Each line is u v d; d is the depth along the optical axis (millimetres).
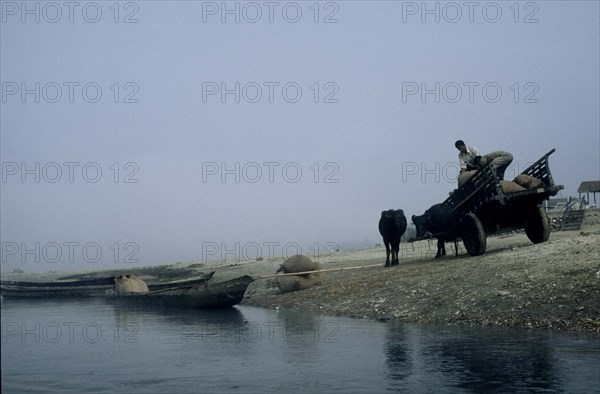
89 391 7859
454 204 18312
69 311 18891
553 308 11719
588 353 8891
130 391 7812
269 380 8195
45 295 25172
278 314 16359
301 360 9484
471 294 13648
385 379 8008
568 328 10820
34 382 8367
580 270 12977
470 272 15281
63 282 25672
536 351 9172
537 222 17203
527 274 13719
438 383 7660
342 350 10164
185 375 8664
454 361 8844
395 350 9945
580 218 28922
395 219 20875
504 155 17266
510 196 15953
